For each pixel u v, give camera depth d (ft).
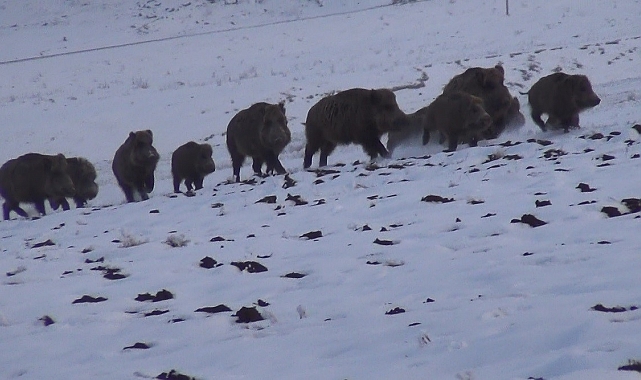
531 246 58.54
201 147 144.36
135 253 76.95
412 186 94.02
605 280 44.73
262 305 53.31
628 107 170.50
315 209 88.99
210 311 53.31
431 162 111.65
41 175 134.62
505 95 134.31
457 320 41.37
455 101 125.80
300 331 45.42
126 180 137.90
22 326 55.06
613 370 29.07
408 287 52.85
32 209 159.94
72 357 46.21
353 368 36.37
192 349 44.47
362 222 78.74
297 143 199.62
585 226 61.52
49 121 268.41
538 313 39.42
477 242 62.64
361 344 40.60
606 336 33.45
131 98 292.81
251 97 277.03
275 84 291.58
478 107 123.95
